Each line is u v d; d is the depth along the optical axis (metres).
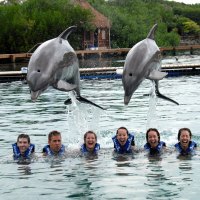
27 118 16.81
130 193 8.23
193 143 11.29
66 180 9.12
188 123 15.47
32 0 67.06
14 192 8.49
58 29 60.66
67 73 9.38
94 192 8.34
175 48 64.25
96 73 31.72
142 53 9.43
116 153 11.22
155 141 11.25
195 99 20.98
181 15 105.75
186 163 10.17
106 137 13.47
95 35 68.06
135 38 69.75
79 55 56.94
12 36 57.78
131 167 9.95
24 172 9.80
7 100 21.80
